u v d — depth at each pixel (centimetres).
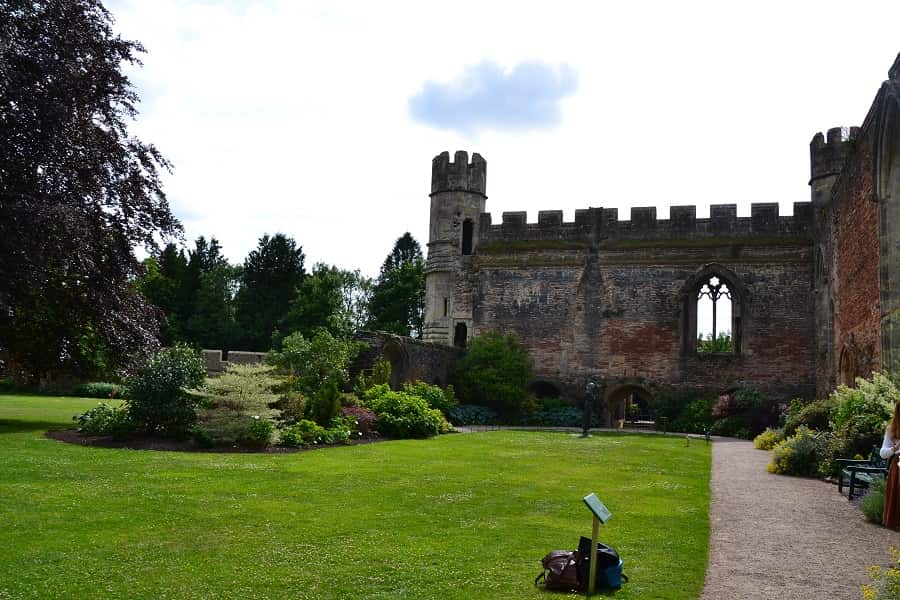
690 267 3466
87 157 1789
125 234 1902
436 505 1015
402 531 848
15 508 897
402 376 2934
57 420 2080
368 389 2456
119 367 1838
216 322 6231
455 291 3853
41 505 919
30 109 1627
